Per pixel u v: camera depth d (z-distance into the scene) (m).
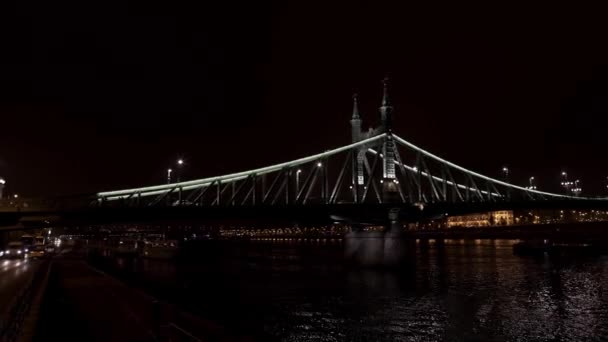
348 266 105.31
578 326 47.12
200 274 91.25
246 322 47.66
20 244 100.31
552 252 131.25
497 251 149.88
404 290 68.44
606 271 89.56
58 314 33.22
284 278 83.94
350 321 48.88
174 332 26.50
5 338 21.02
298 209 88.44
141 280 75.12
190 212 80.44
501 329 46.06
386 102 116.31
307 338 42.44
